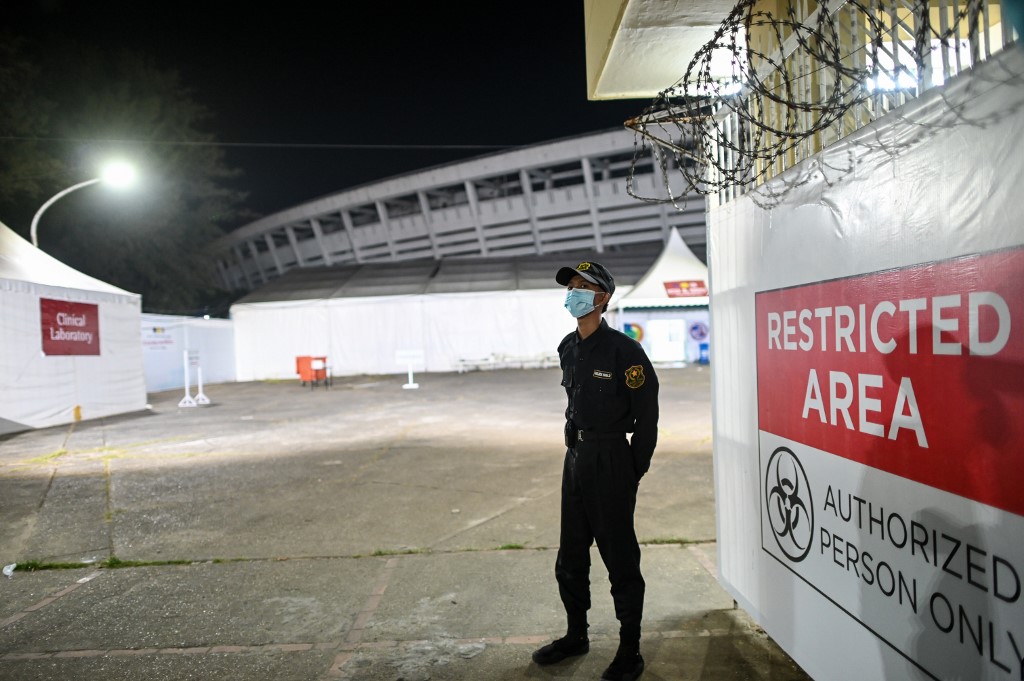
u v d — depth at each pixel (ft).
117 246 87.71
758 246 8.55
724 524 10.09
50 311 36.68
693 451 24.16
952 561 5.05
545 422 33.30
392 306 76.18
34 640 9.94
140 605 11.16
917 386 5.40
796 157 8.05
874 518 6.09
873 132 5.95
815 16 7.23
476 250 202.80
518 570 12.36
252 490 19.85
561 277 8.86
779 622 8.21
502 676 8.63
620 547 8.50
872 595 6.16
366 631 10.00
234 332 77.92
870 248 6.04
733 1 8.21
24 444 30.01
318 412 41.04
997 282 4.49
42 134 71.67
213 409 44.68
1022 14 4.05
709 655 9.04
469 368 75.77
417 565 12.77
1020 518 4.35
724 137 10.03
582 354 8.77
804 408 7.39
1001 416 4.50
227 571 12.73
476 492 18.76
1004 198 4.42
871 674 6.23
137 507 18.06
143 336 60.70
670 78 10.95
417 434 30.42
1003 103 4.42
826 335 6.86
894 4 5.91
